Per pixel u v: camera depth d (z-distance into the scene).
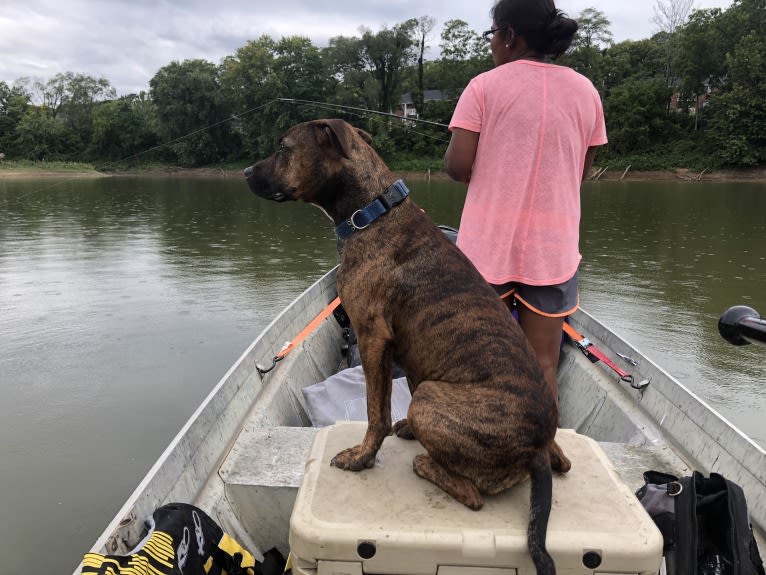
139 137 57.09
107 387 5.61
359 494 1.87
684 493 2.03
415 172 46.00
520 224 2.70
